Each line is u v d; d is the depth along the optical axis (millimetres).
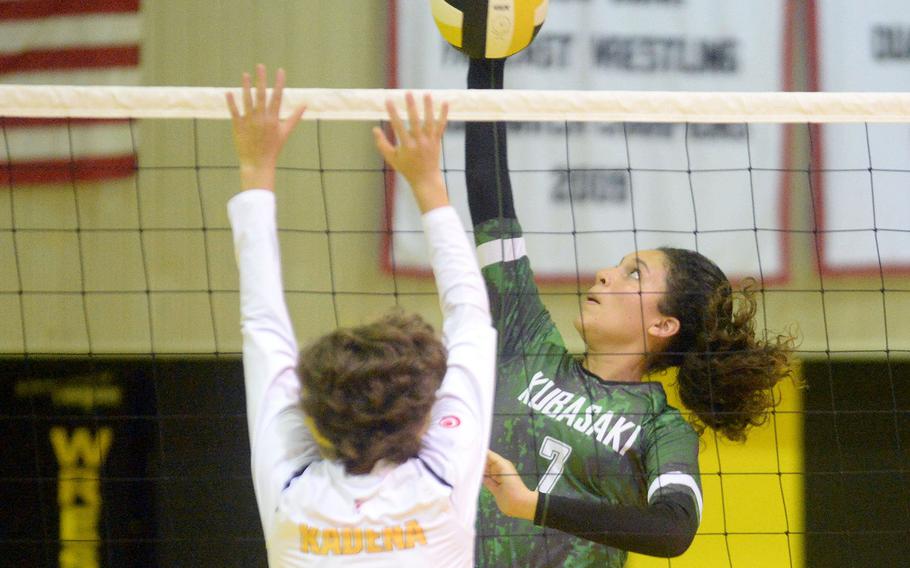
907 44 16281
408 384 5434
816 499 15227
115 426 16016
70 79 16469
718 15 16312
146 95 8344
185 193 16453
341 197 16375
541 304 10070
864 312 16188
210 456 15852
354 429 5391
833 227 16219
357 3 16391
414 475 5516
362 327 5719
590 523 8125
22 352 16453
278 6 16391
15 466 15906
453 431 5723
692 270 10320
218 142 16422
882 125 16188
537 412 9383
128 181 16469
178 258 16469
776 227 16203
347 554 5387
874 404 15906
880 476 15516
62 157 16547
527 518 8234
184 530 15539
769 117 8609
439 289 6406
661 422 9344
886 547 15180
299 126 16359
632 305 10086
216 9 16438
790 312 16172
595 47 16234
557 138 16109
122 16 16469
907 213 16219
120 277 16500
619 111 8508
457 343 6125
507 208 9859
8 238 16625
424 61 16359
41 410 16188
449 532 5504
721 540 14773
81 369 16281
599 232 15062
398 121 6445
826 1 16297
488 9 9633
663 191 16188
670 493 8625
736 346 10445
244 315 6191
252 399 5953
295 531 5480
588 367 10180
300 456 5777
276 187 16344
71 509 15688
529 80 16141
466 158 9961
